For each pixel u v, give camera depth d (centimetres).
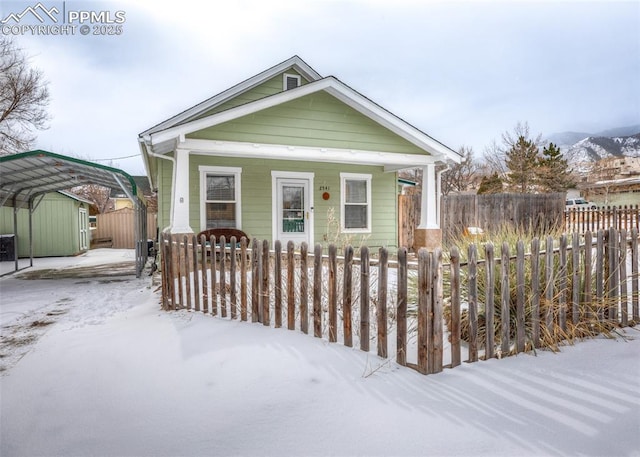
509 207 1251
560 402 261
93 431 240
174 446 222
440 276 309
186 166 785
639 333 403
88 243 1967
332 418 244
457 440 219
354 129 945
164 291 533
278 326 406
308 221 1121
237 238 989
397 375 301
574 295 391
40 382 314
